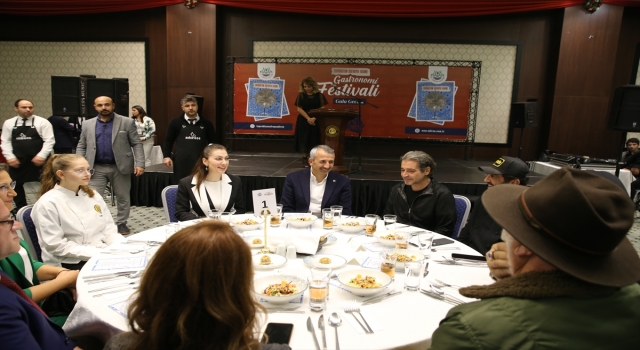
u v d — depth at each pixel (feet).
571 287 2.43
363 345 3.82
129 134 13.73
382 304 4.66
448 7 23.24
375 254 6.35
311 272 5.35
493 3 22.86
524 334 2.37
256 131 24.98
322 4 23.80
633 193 18.38
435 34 24.58
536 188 2.72
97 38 25.63
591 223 2.33
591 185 2.57
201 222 2.70
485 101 24.68
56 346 4.29
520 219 2.69
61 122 19.06
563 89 23.15
